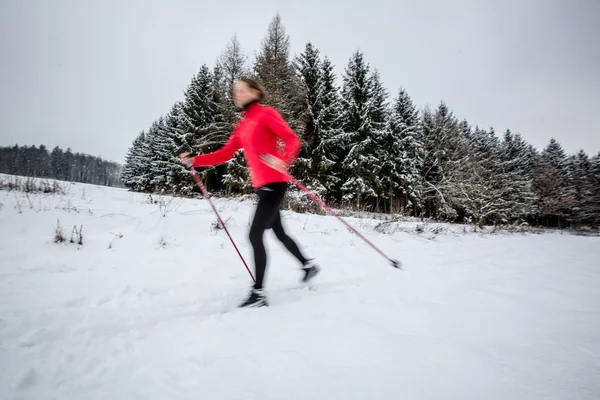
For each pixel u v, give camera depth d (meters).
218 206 6.58
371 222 7.51
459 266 3.83
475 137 30.80
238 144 2.69
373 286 2.77
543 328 1.81
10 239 3.38
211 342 1.60
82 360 1.42
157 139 25.00
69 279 2.56
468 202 20.20
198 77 18.50
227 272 3.06
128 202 5.53
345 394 1.17
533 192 31.80
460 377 1.28
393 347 1.55
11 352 1.46
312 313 2.03
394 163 19.44
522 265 4.02
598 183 36.38
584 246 6.62
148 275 2.81
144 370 1.34
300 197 9.48
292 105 15.35
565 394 1.14
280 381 1.26
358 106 19.09
